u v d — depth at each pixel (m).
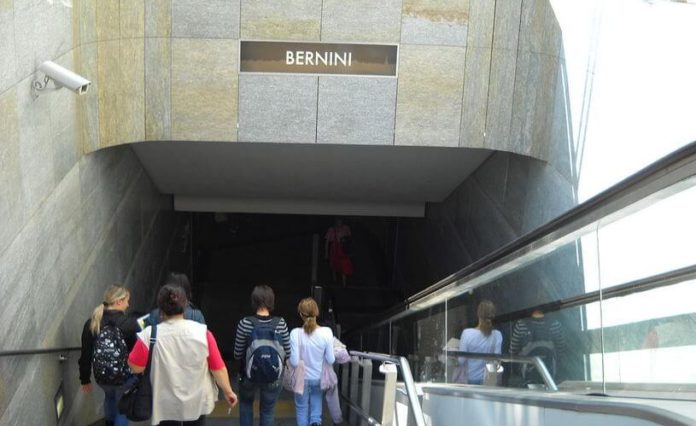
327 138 8.55
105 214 8.66
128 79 8.14
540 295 4.16
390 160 10.65
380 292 18.05
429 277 13.88
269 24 8.37
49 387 6.29
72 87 5.96
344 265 17.78
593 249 3.44
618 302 3.24
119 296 5.89
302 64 8.45
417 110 8.55
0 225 5.25
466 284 5.45
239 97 8.43
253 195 13.23
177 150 10.33
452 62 8.49
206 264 19.12
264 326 6.05
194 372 4.42
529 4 8.20
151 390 4.41
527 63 8.28
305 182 12.09
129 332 5.84
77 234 7.47
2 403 5.06
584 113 7.42
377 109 8.54
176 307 4.44
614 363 3.29
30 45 5.95
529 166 8.71
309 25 8.40
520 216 8.97
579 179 7.43
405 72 8.50
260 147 10.16
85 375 6.15
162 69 8.27
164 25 8.22
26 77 5.86
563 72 7.90
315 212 13.62
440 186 12.03
